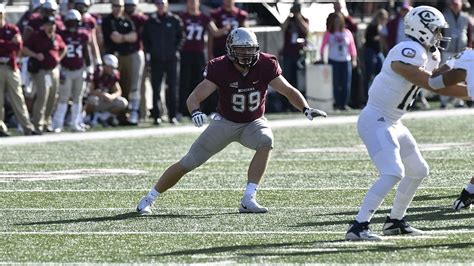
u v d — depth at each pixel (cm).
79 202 3084
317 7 6944
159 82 5769
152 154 4431
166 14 5703
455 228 2514
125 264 2141
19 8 6103
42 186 3444
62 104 5431
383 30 6412
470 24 6544
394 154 2364
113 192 3291
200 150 2859
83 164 4091
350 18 6588
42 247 2361
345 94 6538
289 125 5709
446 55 6412
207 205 2986
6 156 4384
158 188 2862
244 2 6694
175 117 5872
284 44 6450
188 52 5894
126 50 5688
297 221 2664
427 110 6581
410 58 2333
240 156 4344
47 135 5247
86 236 2500
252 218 2734
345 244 2320
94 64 5631
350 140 4916
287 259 2156
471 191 2792
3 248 2353
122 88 5794
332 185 3356
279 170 3803
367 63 6575
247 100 2836
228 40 2781
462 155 4159
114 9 5662
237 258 2177
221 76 2808
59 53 5294
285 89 2823
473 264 2070
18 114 5216
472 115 6162
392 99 2373
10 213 2884
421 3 7300
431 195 3067
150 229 2591
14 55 5128
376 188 2353
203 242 2384
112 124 5769
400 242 2328
